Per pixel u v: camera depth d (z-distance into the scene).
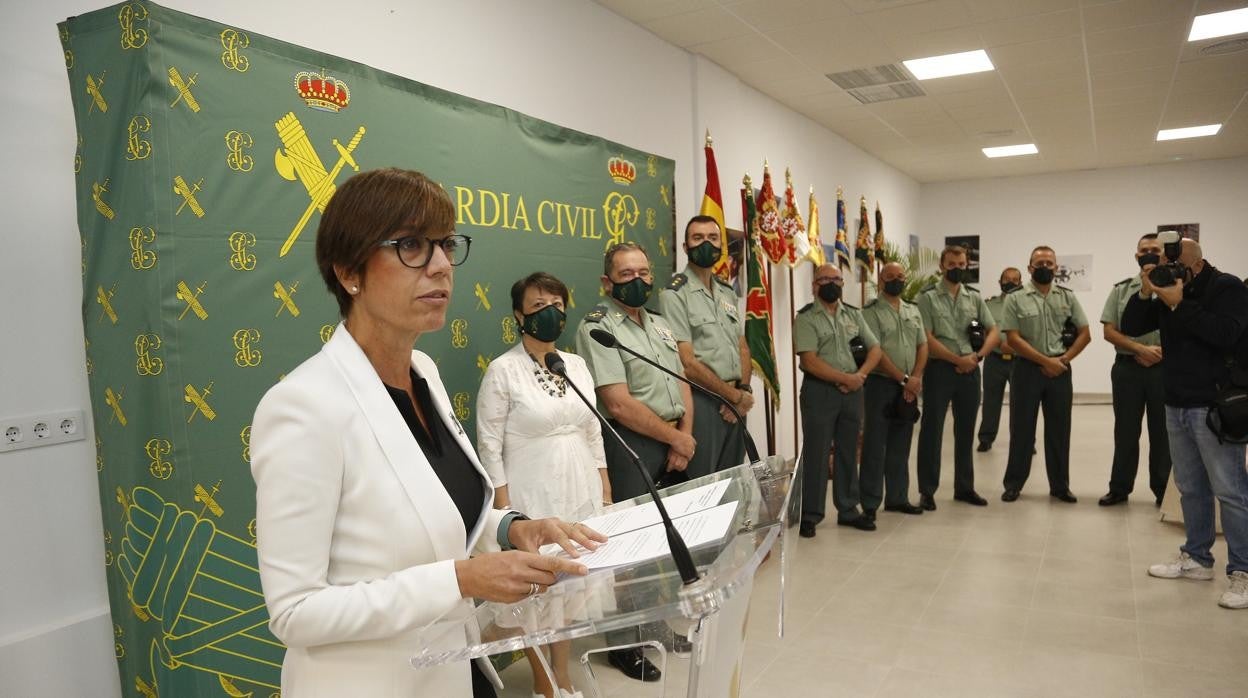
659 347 3.17
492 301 2.88
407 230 0.97
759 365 4.48
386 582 0.90
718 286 3.78
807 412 4.63
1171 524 4.55
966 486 5.23
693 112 4.96
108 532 1.97
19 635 1.86
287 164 2.14
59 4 1.96
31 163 1.91
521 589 0.88
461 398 2.75
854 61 5.20
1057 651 2.97
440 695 1.00
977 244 11.05
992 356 6.87
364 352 1.04
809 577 3.86
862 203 7.09
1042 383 5.12
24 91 1.90
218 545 1.93
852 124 7.21
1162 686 2.67
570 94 3.76
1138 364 4.85
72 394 1.98
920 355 4.83
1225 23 4.61
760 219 5.06
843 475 4.72
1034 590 3.60
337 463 0.92
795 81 5.66
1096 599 3.46
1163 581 3.65
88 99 1.89
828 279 4.57
